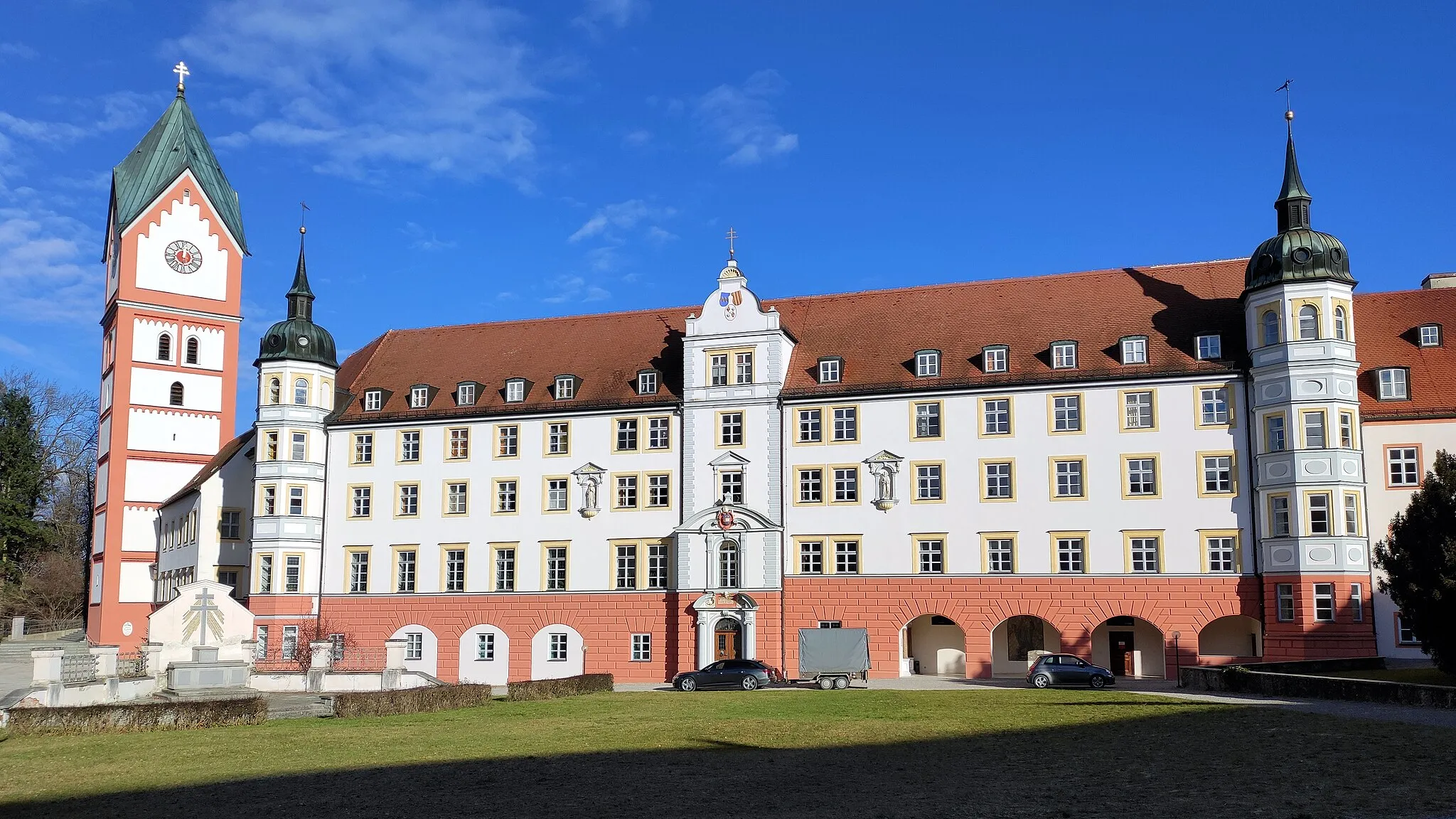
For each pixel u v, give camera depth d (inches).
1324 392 2518.5
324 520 3216.0
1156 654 2687.0
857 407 2864.2
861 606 2785.4
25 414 4840.1
